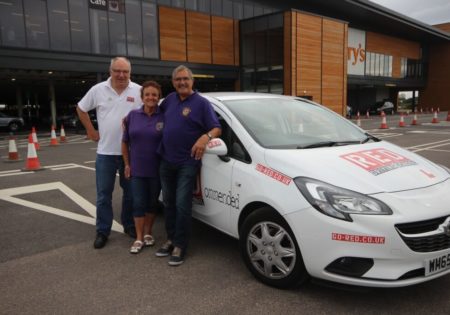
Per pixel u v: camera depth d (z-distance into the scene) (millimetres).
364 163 3246
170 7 25328
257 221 3314
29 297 3230
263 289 3273
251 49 28781
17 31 19344
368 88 50000
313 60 27984
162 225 5047
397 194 2887
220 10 28234
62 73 23250
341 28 30000
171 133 3729
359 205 2791
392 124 24688
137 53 23922
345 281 2820
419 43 52375
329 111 4664
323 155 3344
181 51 26188
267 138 3639
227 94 4523
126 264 3857
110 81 4395
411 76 51812
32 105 42906
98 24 22016
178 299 3146
